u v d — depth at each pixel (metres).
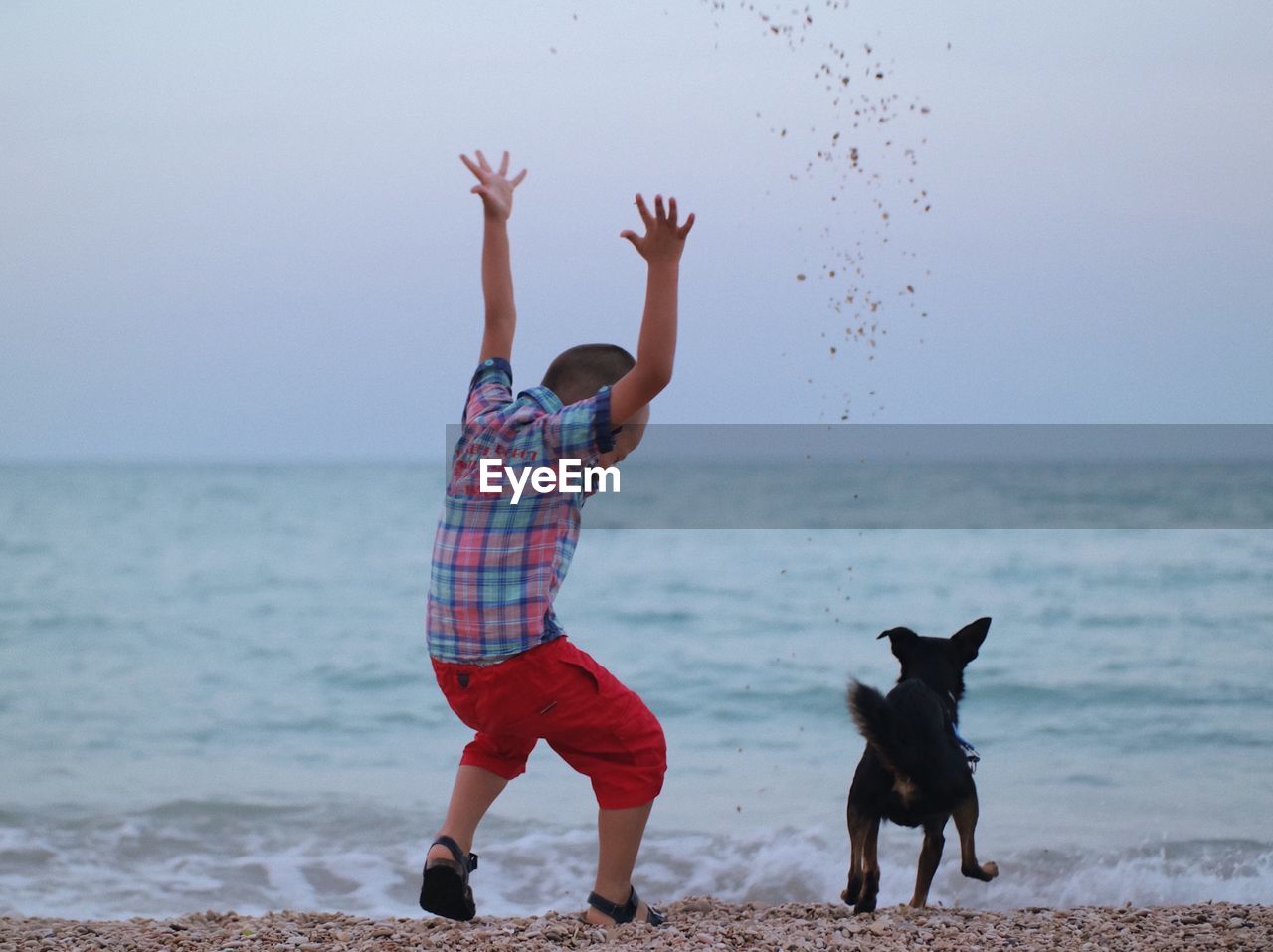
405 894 5.96
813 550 23.89
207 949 3.89
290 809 7.74
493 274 3.82
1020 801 7.65
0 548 32.53
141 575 25.66
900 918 4.39
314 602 21.17
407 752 9.92
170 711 11.85
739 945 3.75
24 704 12.23
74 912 5.58
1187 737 9.55
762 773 8.67
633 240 3.20
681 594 18.98
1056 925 4.26
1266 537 24.58
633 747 3.68
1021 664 12.70
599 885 3.86
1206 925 4.28
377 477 79.31
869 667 13.01
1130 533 26.20
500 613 3.36
